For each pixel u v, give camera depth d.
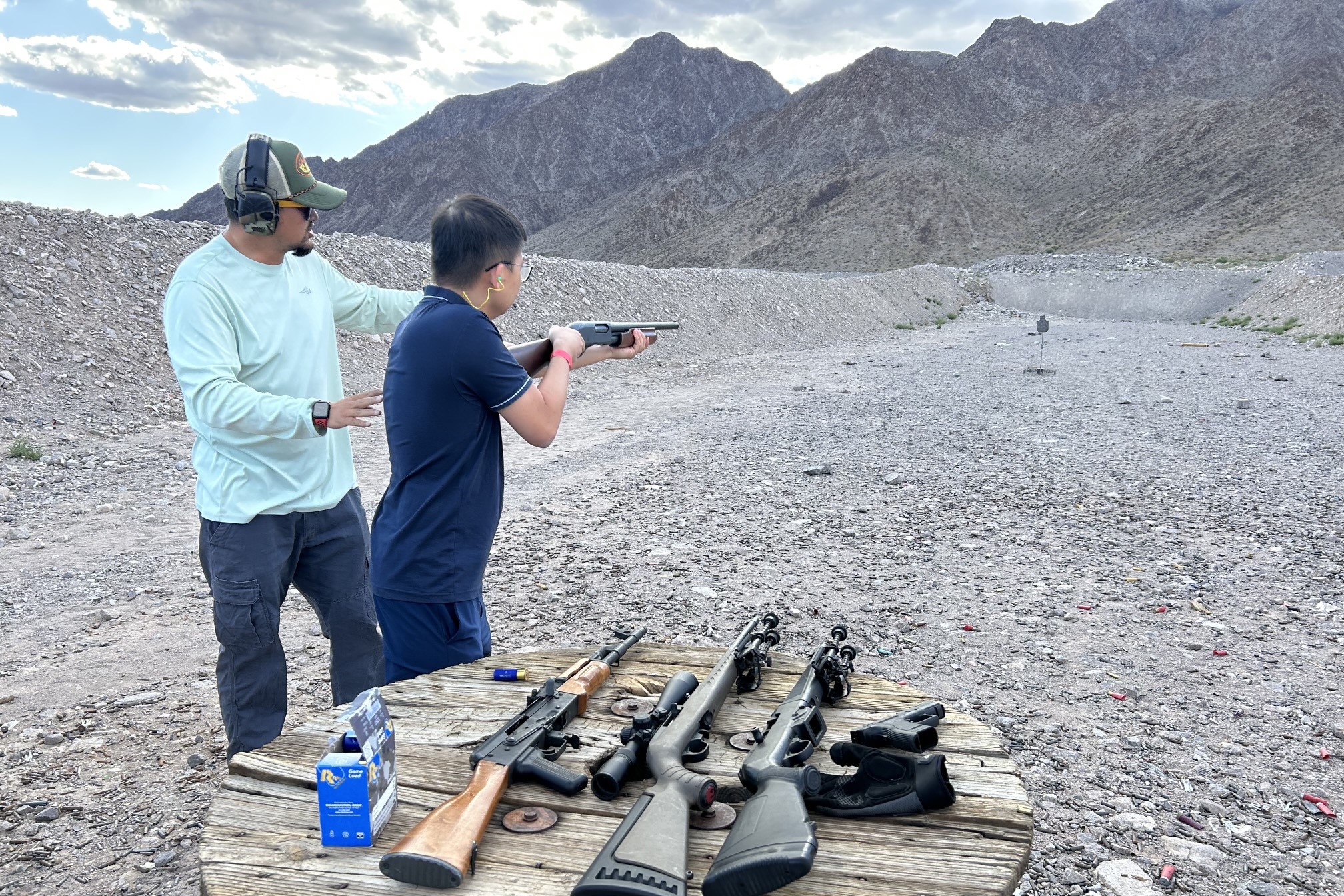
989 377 17.39
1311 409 12.82
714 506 7.96
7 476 8.23
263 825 1.78
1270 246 117.19
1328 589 5.76
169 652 4.71
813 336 26.33
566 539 6.93
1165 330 31.86
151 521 7.27
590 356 2.73
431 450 2.34
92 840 3.06
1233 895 2.88
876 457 10.02
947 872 1.60
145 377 11.86
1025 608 5.50
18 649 4.72
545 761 1.91
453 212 2.33
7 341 11.02
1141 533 7.06
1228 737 3.93
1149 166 187.00
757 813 1.61
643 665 2.57
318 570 3.01
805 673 2.25
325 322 3.00
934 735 1.91
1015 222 182.38
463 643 2.52
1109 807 3.38
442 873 1.54
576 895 1.45
